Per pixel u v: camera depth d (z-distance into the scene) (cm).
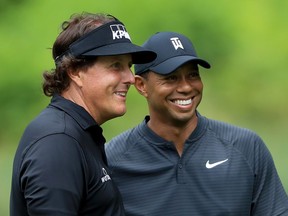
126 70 1105
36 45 4572
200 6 4797
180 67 1244
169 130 1260
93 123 1084
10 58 4588
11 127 4675
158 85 1249
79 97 1098
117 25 1103
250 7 4912
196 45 4850
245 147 1265
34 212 1011
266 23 4928
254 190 1263
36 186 1012
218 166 1252
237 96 5041
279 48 4950
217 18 4841
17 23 4653
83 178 1050
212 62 4950
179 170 1249
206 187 1245
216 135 1273
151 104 1265
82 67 1088
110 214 1076
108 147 1286
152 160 1261
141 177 1257
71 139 1052
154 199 1248
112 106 1095
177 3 4719
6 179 3603
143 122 1284
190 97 1255
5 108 4644
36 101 4638
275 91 5044
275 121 5219
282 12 4941
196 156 1256
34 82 4584
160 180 1252
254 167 1259
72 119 1075
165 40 1261
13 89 4612
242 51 4944
